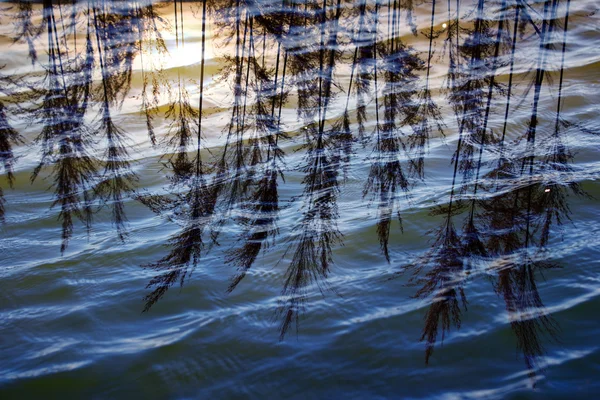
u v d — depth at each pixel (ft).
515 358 8.00
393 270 9.77
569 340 8.22
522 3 15.66
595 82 16.17
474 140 13.20
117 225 11.14
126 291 9.46
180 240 10.52
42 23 14.06
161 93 14.83
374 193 11.75
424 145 13.23
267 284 9.55
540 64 14.76
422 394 7.50
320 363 8.00
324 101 14.10
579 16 20.38
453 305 8.71
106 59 13.53
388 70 14.84
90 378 7.83
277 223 10.92
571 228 10.49
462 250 9.68
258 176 11.94
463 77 15.10
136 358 8.13
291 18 13.58
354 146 13.16
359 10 15.02
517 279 9.11
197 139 13.30
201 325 8.71
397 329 8.54
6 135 13.01
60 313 9.04
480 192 11.36
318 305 9.04
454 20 17.97
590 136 13.55
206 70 15.34
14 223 11.20
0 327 8.73
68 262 10.16
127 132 13.60
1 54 14.71
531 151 12.70
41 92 13.44
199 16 17.08
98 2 13.42
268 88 13.71
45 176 12.48
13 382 7.75
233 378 7.80
